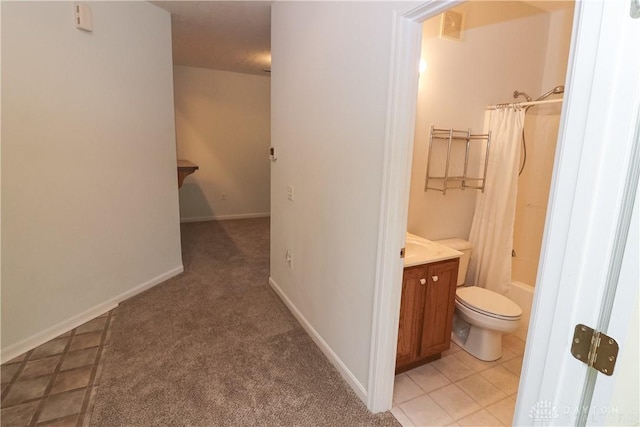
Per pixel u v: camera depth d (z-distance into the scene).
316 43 2.15
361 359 1.88
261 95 6.19
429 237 2.69
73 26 2.39
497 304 2.30
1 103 2.04
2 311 2.12
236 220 6.22
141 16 2.89
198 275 3.60
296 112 2.51
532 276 2.92
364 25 1.67
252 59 4.93
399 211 1.62
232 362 2.19
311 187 2.35
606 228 0.70
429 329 2.17
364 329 1.84
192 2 2.90
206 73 5.68
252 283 3.43
